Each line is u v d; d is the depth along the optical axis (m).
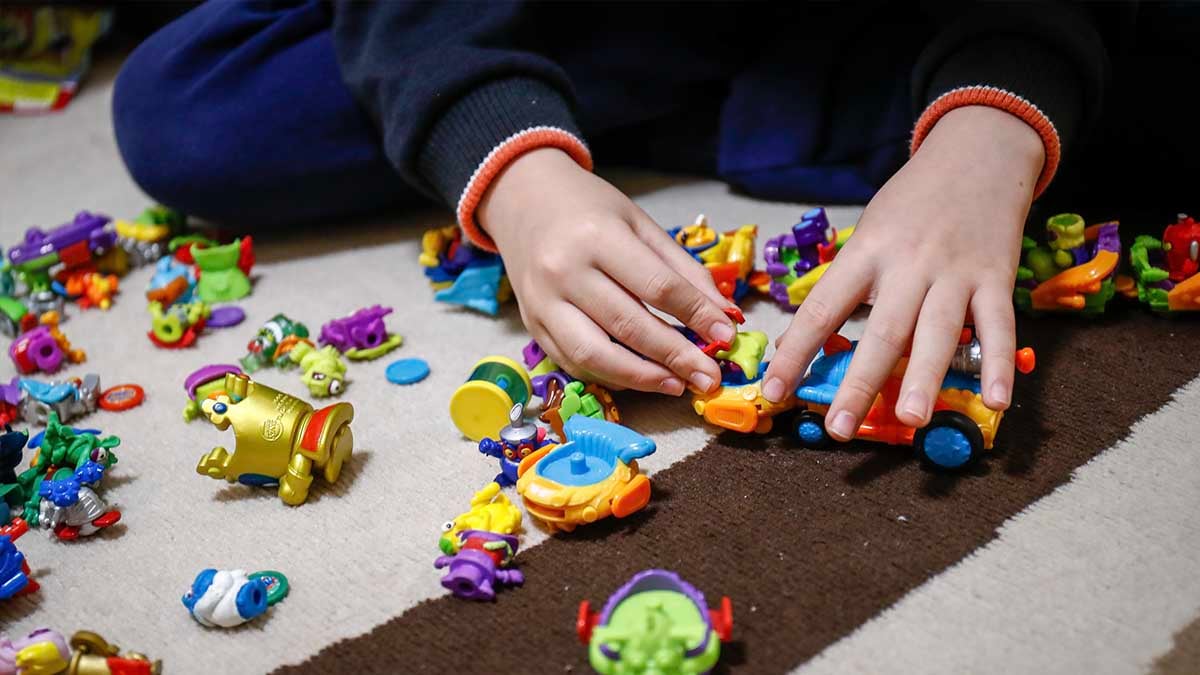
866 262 0.64
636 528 0.62
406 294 0.85
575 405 0.67
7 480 0.66
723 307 0.67
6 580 0.60
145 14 1.46
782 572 0.58
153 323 0.81
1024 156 0.69
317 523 0.64
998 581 0.57
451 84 0.76
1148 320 0.73
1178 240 0.72
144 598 0.61
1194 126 0.82
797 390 0.64
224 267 0.86
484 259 0.82
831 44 0.91
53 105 1.33
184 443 0.71
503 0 0.84
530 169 0.73
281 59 0.88
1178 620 0.55
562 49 0.92
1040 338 0.72
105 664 0.56
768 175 0.90
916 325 0.62
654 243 0.70
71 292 0.87
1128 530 0.59
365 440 0.70
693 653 0.53
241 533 0.64
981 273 0.63
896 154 0.86
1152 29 0.81
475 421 0.68
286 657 0.57
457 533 0.61
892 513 0.61
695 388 0.65
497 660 0.56
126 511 0.66
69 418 0.74
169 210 0.95
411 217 0.97
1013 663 0.54
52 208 1.03
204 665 0.57
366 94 0.84
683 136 0.98
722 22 0.95
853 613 0.56
